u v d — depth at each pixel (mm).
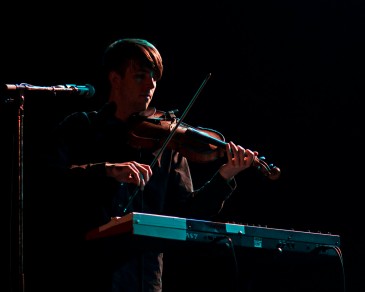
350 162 6152
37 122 5395
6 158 5090
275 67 6277
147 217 2535
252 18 6309
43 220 4312
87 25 5777
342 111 6219
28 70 5508
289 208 6129
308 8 6324
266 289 5289
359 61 6242
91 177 3047
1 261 4957
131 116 3617
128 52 3584
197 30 6188
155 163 3469
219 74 6188
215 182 3426
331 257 3020
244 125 6164
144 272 3203
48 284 3289
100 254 2998
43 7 5641
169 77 6074
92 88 3488
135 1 6004
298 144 6207
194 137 3693
